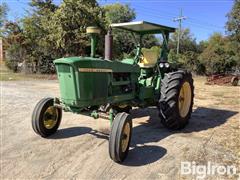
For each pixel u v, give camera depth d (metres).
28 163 4.02
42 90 11.16
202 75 31.88
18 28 21.23
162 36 6.13
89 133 5.28
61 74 4.32
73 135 5.16
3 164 3.99
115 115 4.31
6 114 6.72
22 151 4.43
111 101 4.73
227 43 30.56
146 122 6.25
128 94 5.21
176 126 5.55
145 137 5.16
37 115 4.85
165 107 5.45
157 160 4.15
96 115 4.47
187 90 5.94
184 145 4.75
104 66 4.50
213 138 5.13
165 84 5.54
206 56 30.89
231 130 5.68
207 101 9.52
